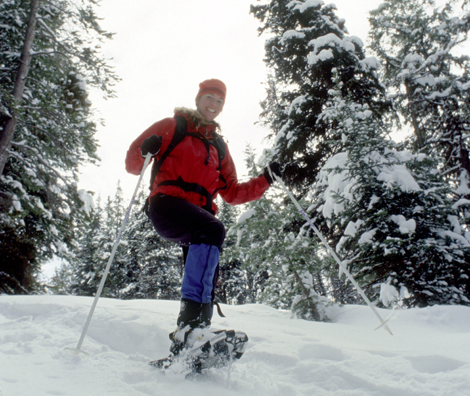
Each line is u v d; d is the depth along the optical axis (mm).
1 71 8102
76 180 8664
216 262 1611
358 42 10141
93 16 8109
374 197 5836
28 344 1938
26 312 2928
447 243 5613
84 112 8508
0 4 7898
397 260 5648
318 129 9828
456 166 9133
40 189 8789
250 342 2037
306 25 10805
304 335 2279
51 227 9406
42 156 8320
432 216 5699
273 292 5320
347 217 6188
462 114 9719
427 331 3113
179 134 1831
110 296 22781
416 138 10930
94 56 8297
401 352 1677
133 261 23578
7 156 7395
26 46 7949
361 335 2518
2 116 7617
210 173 1871
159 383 1391
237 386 1414
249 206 5586
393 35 11820
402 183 5805
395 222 5598
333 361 1625
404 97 11094
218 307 1683
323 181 7766
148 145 1685
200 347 1380
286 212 5449
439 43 11250
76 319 2520
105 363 1591
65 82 8312
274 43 10727
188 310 1519
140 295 22719
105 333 2246
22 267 9781
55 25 8492
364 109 6926
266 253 5160
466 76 10391
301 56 10484
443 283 5320
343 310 4629
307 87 10336
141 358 1722
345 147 6363
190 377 1467
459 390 1211
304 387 1415
